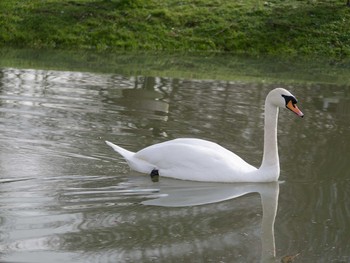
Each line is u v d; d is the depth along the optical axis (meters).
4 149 13.38
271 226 10.39
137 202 11.10
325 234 10.17
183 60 29.83
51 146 13.79
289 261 9.15
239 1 38.78
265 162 12.61
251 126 16.48
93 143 14.23
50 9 35.16
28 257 8.78
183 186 12.03
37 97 18.27
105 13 35.31
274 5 38.44
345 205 11.48
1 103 17.25
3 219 9.98
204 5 37.84
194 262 8.91
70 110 16.98
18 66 24.14
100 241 9.41
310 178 12.88
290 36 35.38
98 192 11.42
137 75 23.70
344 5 38.78
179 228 10.07
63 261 8.72
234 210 11.00
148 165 12.54
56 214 10.30
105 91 19.88
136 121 16.33
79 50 31.48
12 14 34.22
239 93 21.09
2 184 11.46
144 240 9.54
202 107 18.45
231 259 9.08
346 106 19.78
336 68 29.72
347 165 13.77
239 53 33.97
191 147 12.52
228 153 12.73
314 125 17.06
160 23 35.28
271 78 25.14
